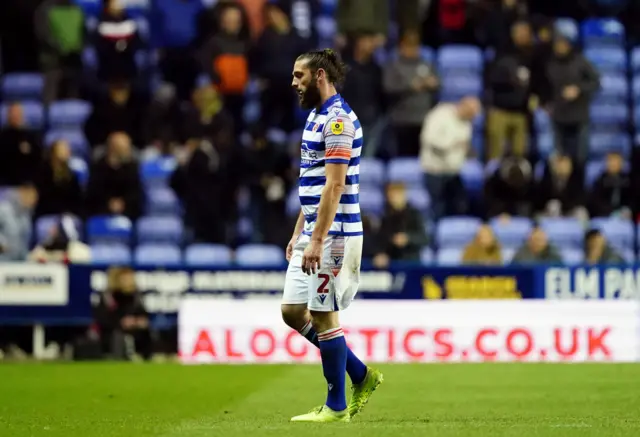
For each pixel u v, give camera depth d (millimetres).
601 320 51594
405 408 32188
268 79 67000
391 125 66625
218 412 31109
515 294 51875
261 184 63094
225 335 51750
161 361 52125
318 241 24734
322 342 25703
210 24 71438
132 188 62844
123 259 61562
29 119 70500
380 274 51688
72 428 25562
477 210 65750
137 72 69000
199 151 62625
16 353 53750
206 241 62781
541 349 51469
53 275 52094
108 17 68812
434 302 51531
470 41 73625
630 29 77062
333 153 24812
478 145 68688
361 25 68250
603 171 65188
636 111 73312
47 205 62656
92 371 46688
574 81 68312
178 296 52094
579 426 24844
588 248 58125
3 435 24078
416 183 65562
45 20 70812
